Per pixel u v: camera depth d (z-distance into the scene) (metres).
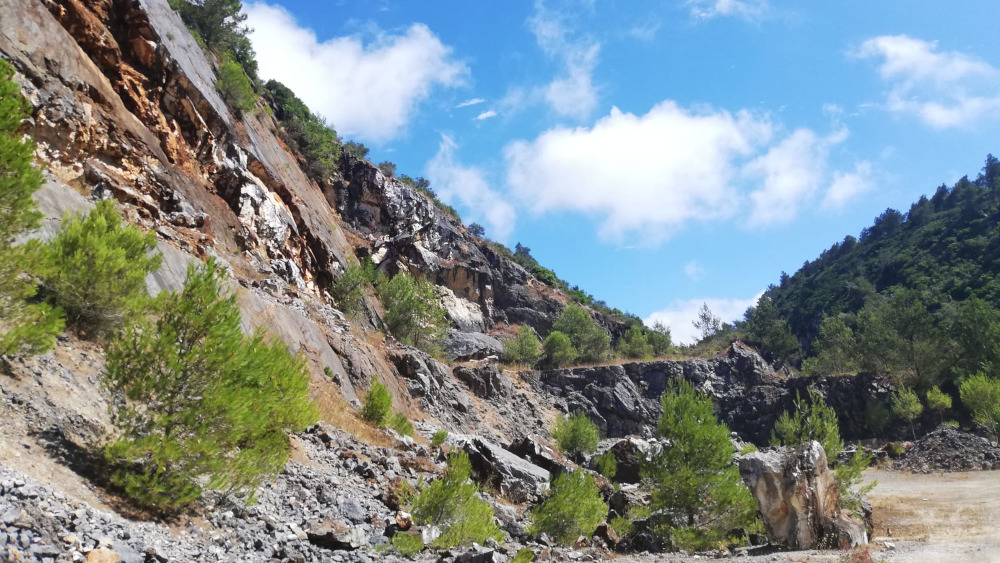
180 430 7.33
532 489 16.94
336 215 56.00
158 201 20.84
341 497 10.30
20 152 7.73
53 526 5.17
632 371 54.84
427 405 30.61
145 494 6.68
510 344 55.62
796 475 13.06
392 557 8.34
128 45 23.59
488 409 38.22
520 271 78.81
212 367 7.46
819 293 140.25
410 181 82.06
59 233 10.05
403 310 40.72
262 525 7.91
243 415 7.54
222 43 38.72
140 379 7.16
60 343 9.25
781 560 10.57
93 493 6.36
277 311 20.45
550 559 10.89
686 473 13.27
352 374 24.00
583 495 13.21
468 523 10.33
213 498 7.98
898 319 54.91
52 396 7.79
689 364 55.97
